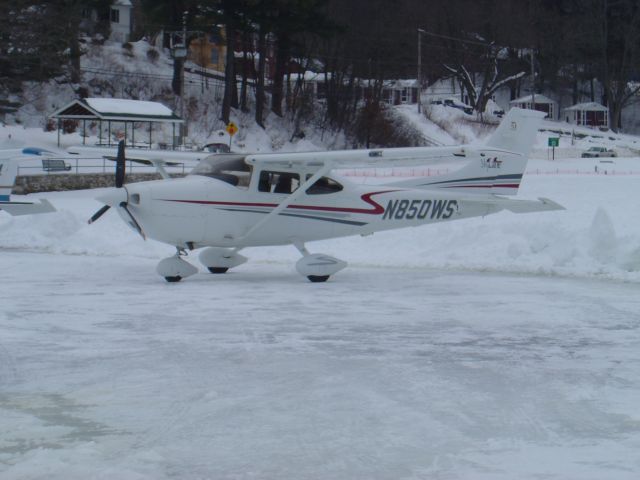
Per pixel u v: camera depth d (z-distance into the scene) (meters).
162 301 11.81
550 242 15.86
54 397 6.85
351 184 14.76
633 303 11.62
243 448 5.58
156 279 14.27
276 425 6.09
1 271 15.09
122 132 53.97
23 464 5.23
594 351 8.58
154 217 13.43
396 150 13.73
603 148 68.75
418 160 14.02
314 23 56.00
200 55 71.62
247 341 9.07
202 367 7.88
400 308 11.30
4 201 19.53
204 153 15.41
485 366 7.93
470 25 84.00
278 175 14.23
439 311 11.05
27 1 45.84
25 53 46.12
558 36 90.62
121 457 5.39
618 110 89.06
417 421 6.18
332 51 67.19
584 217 20.14
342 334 9.48
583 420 6.19
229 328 9.81
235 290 13.02
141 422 6.16
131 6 70.06
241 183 13.98
